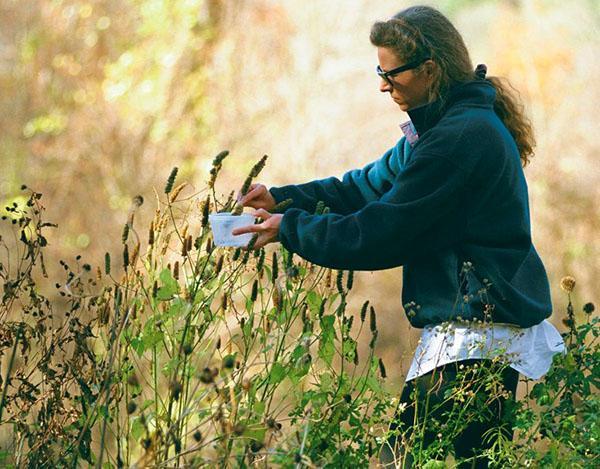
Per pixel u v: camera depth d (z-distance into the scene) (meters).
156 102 15.25
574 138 15.26
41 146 14.99
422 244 4.86
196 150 15.18
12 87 15.36
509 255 4.83
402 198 4.73
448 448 4.85
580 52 16.36
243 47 15.38
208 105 15.30
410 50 4.88
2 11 15.55
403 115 15.06
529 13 16.97
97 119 15.11
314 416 4.71
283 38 15.33
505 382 5.01
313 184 5.50
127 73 15.47
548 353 5.01
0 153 15.06
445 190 4.72
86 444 4.79
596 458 4.67
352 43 15.25
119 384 4.83
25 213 5.18
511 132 5.18
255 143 15.11
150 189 14.74
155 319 4.73
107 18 15.67
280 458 4.27
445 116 4.88
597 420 4.67
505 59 16.75
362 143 14.90
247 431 4.37
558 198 14.99
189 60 15.43
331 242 4.75
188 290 4.77
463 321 4.80
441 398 4.90
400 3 15.35
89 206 14.55
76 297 4.97
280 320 4.77
